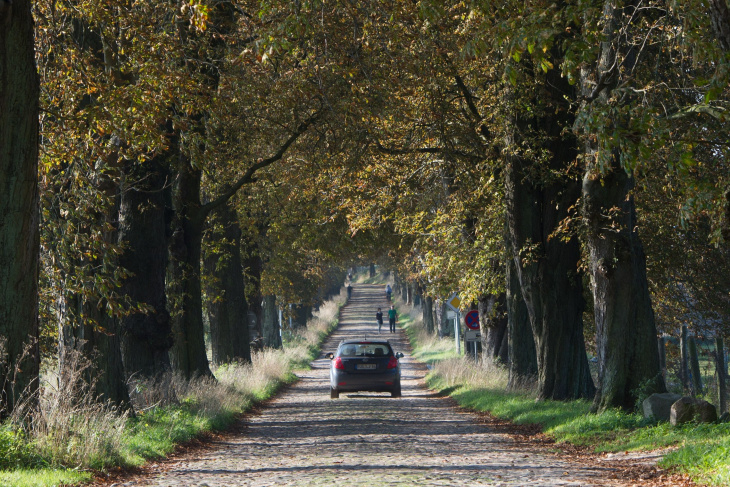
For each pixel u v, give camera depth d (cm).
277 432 4750
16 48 2895
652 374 4334
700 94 4391
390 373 7250
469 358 9375
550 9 2886
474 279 7075
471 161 6412
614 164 4244
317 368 12794
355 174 6669
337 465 3056
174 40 4069
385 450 3619
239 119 6150
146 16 4134
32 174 2972
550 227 5575
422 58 4803
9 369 2948
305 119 6178
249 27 4619
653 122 2627
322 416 5712
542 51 2909
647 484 2458
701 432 3369
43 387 3388
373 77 5053
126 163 4972
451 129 6150
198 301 6762
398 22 4438
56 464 2747
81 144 3769
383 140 6288
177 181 6731
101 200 3681
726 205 2603
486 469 2912
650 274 6619
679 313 7544
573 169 5312
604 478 2634
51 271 3769
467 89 6081
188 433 4238
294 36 3744
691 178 2678
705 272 6719
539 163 5334
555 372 5581
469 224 7606
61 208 3688
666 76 4691
